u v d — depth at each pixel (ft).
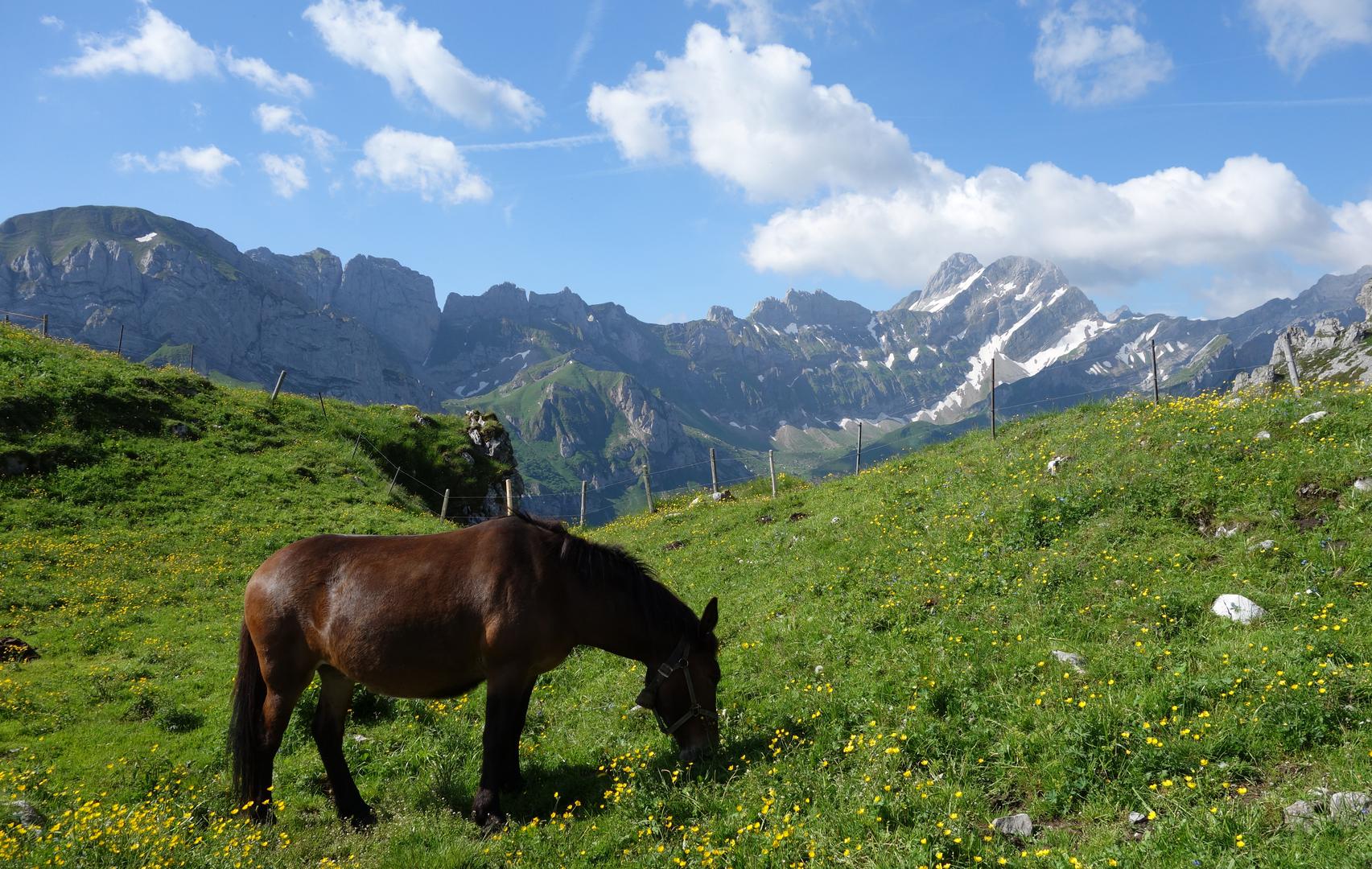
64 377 113.60
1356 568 30.66
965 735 25.48
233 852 22.90
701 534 77.15
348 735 35.35
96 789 32.22
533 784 28.58
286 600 27.17
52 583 70.03
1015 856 19.20
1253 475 39.78
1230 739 21.95
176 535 88.17
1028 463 54.13
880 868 19.30
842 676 33.22
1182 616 30.71
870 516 56.34
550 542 27.14
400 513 109.50
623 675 39.37
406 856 23.15
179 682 48.75
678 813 24.38
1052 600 35.14
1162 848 18.19
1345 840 17.08
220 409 127.34
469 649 26.14
